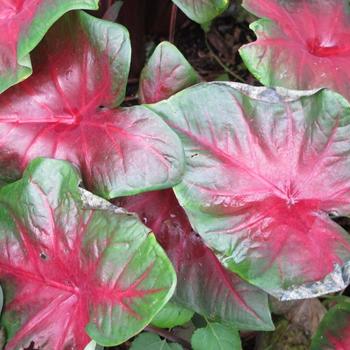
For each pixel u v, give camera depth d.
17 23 0.86
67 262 0.84
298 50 0.93
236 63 1.31
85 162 0.87
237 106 0.87
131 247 0.79
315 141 0.88
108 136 0.87
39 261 0.85
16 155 0.90
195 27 1.34
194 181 0.86
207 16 0.93
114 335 0.77
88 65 0.88
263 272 0.84
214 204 0.86
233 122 0.87
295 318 1.04
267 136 0.87
